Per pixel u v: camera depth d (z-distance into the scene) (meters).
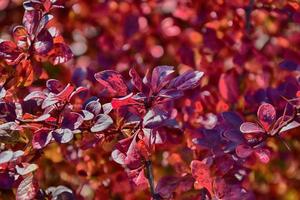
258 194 0.95
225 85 0.87
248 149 0.72
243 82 0.95
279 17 0.99
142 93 0.71
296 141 0.90
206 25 0.97
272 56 0.97
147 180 0.78
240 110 0.88
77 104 0.79
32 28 0.76
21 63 0.77
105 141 0.75
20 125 0.72
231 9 0.96
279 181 0.96
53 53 0.78
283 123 0.72
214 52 0.95
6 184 0.73
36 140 0.70
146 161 0.74
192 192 0.81
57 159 0.86
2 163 0.70
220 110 0.87
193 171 0.72
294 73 0.94
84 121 0.73
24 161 0.75
